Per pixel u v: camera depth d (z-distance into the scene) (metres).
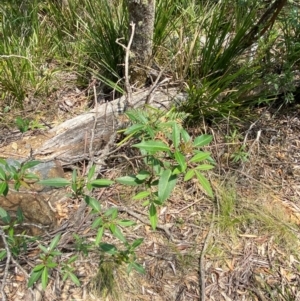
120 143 2.39
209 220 2.39
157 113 2.43
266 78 2.74
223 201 2.45
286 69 2.79
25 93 3.04
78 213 2.31
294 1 2.92
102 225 1.65
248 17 2.75
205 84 2.62
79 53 3.26
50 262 1.67
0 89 3.01
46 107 3.00
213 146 2.67
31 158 2.20
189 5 3.28
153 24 2.78
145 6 2.65
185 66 2.83
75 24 3.49
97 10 3.22
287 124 2.90
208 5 3.34
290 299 2.06
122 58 2.94
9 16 3.47
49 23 3.54
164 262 2.21
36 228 2.19
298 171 2.65
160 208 2.45
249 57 2.88
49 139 2.62
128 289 2.12
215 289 2.13
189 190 2.54
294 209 2.46
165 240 2.30
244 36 2.80
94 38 3.03
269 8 2.70
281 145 2.79
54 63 3.31
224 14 2.96
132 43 2.82
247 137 2.80
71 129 2.63
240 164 2.65
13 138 2.74
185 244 2.29
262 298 2.09
